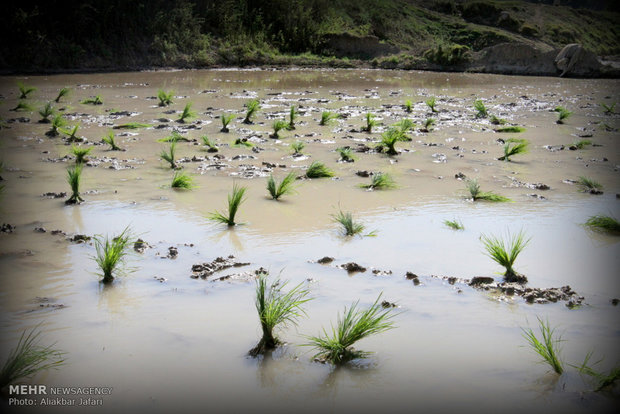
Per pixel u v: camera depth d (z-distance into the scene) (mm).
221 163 9828
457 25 38406
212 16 31953
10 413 3400
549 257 5977
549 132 13898
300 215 7184
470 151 11422
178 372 3838
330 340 4125
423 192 8344
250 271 5453
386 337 4324
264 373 3846
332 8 36031
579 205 7898
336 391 3660
